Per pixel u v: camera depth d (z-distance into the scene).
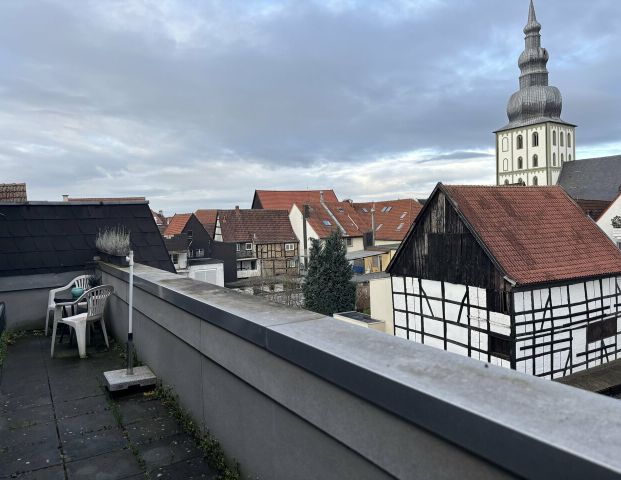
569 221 18.33
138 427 3.47
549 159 75.31
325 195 62.22
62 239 7.09
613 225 28.53
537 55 79.50
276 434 2.29
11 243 6.70
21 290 6.49
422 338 18.88
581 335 16.34
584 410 1.23
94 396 4.07
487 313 16.17
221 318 2.71
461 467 1.30
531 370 15.60
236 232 47.78
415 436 1.45
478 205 17.44
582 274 16.03
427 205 18.20
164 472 2.88
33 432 3.44
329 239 30.73
